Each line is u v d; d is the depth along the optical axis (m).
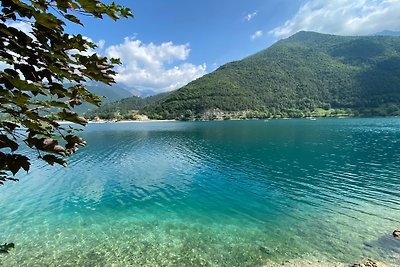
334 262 12.91
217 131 97.38
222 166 36.25
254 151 48.53
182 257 13.63
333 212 19.11
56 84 2.05
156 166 36.84
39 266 12.90
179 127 129.38
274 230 16.52
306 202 21.50
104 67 2.12
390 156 40.88
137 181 28.86
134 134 91.44
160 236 15.95
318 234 15.77
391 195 22.56
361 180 27.77
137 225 17.55
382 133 75.06
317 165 35.88
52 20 1.67
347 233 15.74
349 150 47.22
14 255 13.88
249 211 19.83
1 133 1.84
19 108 1.80
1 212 19.94
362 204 20.56
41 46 1.90
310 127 106.06
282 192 24.38
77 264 13.05
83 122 2.08
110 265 12.97
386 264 12.53
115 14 1.97
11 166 1.93
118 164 38.56
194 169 34.59
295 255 13.64
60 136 2.11
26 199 22.97
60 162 2.10
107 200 22.69
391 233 15.58
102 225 17.58
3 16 1.72
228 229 16.84
